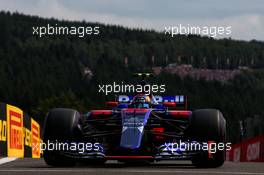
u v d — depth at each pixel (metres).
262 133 42.62
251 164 20.72
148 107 19.67
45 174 14.79
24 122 34.84
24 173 14.98
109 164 20.55
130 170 16.16
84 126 19.12
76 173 15.09
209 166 18.02
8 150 29.66
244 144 45.19
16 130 31.98
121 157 17.16
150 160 17.55
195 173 15.30
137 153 17.30
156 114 19.34
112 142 18.56
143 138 17.70
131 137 17.38
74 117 17.97
